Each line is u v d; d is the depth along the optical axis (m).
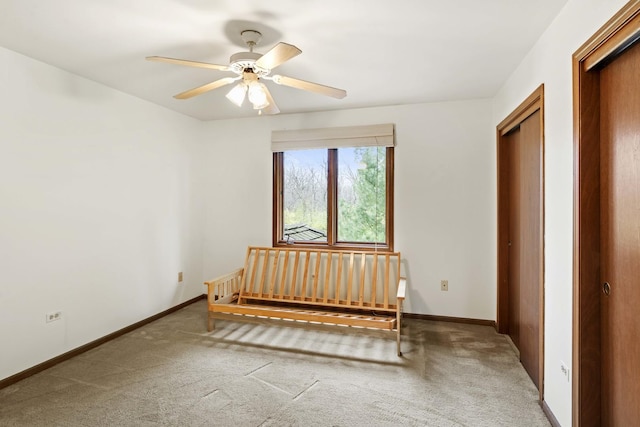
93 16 1.86
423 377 2.41
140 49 2.28
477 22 1.93
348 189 3.84
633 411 1.35
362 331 2.84
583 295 1.59
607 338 1.52
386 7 1.78
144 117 3.41
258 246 4.11
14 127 2.32
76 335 2.76
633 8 1.20
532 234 2.38
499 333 3.19
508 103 2.82
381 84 2.96
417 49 2.28
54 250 2.58
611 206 1.49
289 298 3.69
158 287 3.62
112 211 3.07
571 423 1.68
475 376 2.42
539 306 2.14
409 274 3.60
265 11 1.81
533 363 2.35
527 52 2.32
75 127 2.73
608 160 1.50
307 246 3.94
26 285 2.40
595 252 1.58
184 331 3.29
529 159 2.43
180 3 1.73
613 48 1.36
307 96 3.29
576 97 1.61
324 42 2.17
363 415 1.98
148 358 2.71
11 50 2.29
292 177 4.05
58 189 2.61
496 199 3.30
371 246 3.73
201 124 4.29
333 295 3.69
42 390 2.23
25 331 2.39
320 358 2.72
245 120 4.14
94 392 2.21
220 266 4.29
